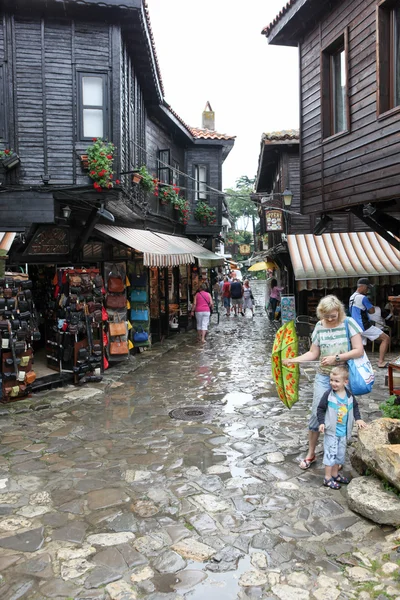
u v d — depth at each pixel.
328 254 14.07
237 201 78.81
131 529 4.05
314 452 5.34
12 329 7.80
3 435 6.47
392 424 4.83
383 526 4.02
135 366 11.12
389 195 8.31
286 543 3.81
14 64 9.90
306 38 11.07
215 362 11.85
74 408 7.77
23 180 9.97
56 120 10.08
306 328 12.41
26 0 9.55
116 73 10.29
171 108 16.67
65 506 4.47
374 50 8.55
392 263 13.55
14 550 3.75
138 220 14.67
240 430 6.62
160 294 15.47
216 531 4.00
